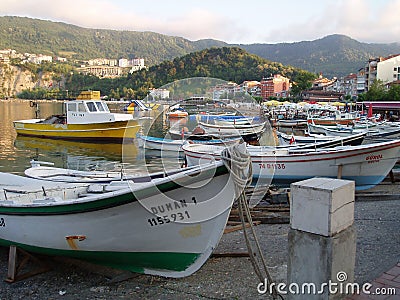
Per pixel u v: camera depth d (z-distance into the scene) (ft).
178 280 20.54
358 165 40.24
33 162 38.86
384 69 296.30
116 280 20.52
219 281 20.13
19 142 103.81
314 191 13.43
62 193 26.27
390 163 40.96
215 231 20.36
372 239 24.75
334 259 13.33
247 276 20.51
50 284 20.67
